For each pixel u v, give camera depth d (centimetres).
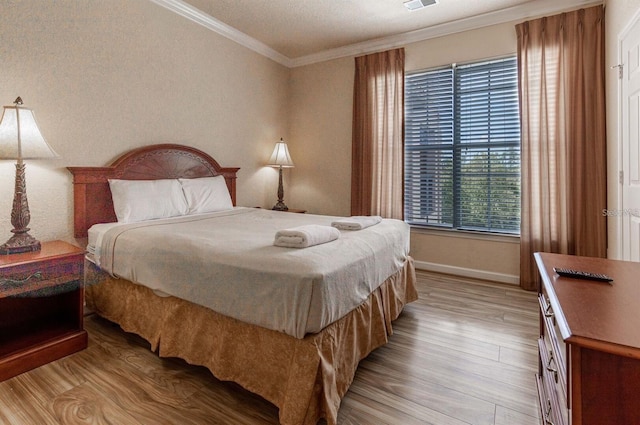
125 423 144
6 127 189
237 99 390
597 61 283
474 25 341
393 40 386
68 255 200
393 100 383
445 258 372
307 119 460
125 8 274
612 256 267
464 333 230
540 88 306
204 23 342
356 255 177
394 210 386
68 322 216
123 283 220
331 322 150
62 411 151
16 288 180
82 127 250
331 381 145
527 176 313
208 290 167
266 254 159
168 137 314
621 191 242
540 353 151
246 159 408
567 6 297
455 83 359
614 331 76
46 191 233
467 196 360
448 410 154
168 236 199
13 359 177
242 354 160
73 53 242
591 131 288
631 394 70
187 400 160
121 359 196
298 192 474
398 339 222
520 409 154
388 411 154
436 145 374
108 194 262
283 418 138
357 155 414
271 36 388
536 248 314
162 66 306
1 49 207
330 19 345
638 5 205
